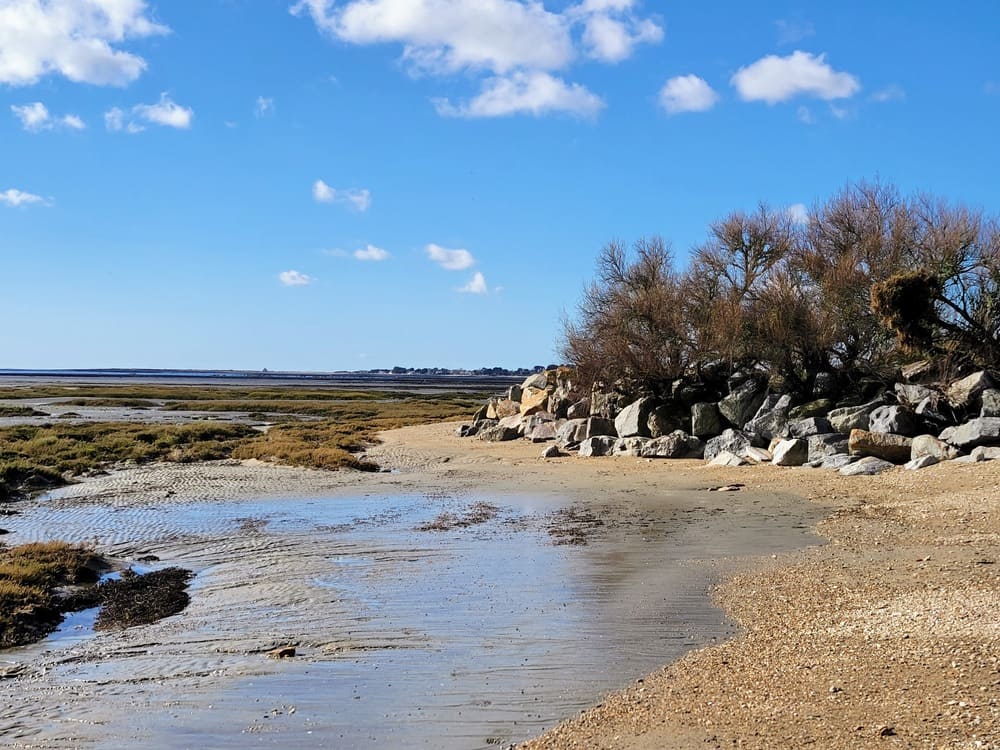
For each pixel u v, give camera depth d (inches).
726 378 1402.6
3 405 3161.9
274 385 7160.4
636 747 275.3
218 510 922.1
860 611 424.5
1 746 308.3
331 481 1159.6
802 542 642.8
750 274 1531.7
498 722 311.1
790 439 1111.6
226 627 469.4
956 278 1248.8
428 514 862.5
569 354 1625.2
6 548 715.4
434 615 471.8
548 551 649.6
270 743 301.9
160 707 343.3
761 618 434.0
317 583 568.1
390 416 2755.9
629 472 1139.3
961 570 499.5
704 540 669.9
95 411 3051.2
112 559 679.1
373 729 310.5
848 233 1451.8
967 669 314.0
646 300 1483.8
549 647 402.6
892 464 967.0
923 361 1229.7
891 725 269.7
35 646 447.8
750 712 297.0
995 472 825.5
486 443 1625.2
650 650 391.2
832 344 1315.2
